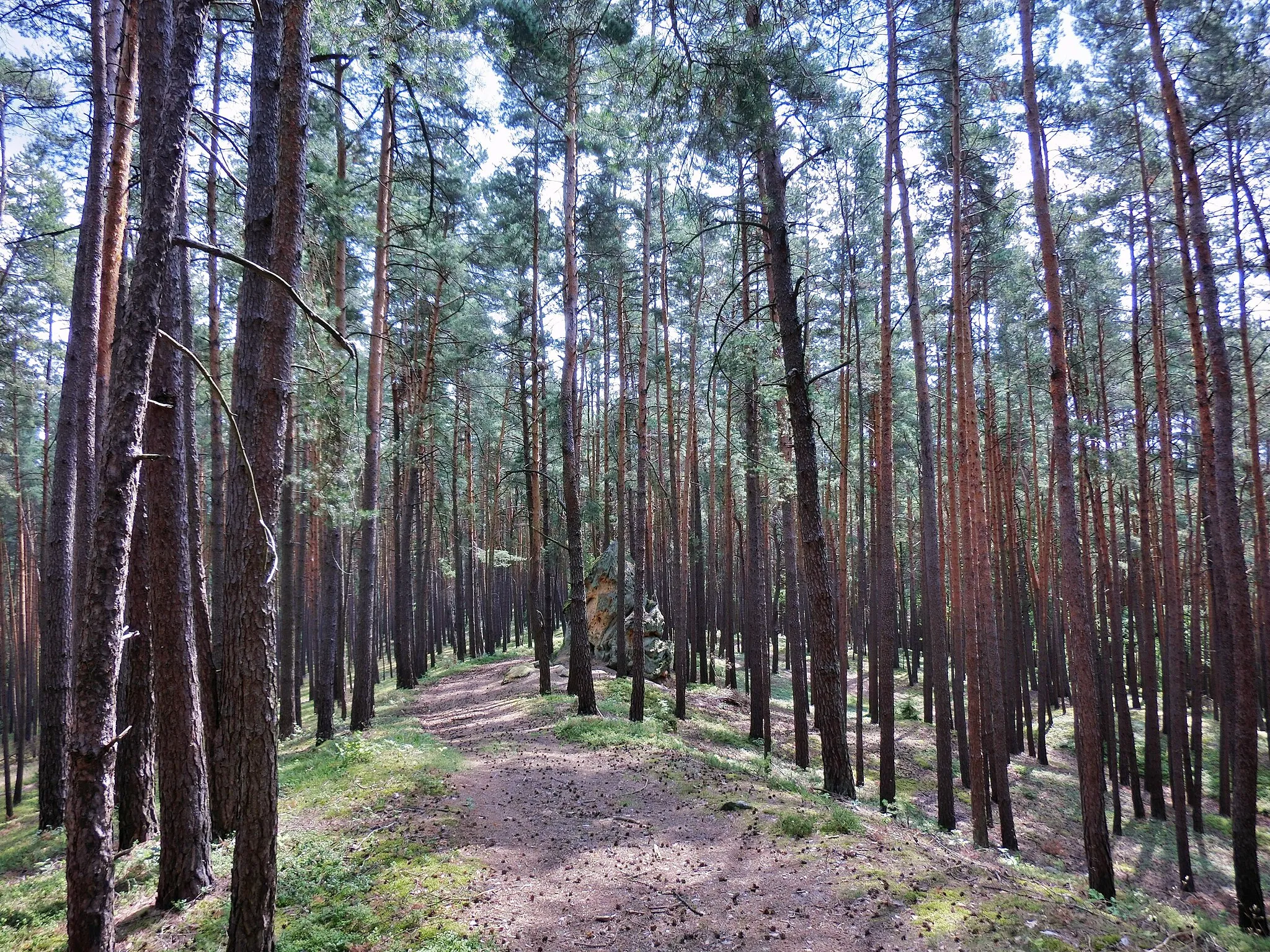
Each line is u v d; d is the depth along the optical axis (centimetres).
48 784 1192
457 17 787
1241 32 1242
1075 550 1059
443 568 2742
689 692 2334
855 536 3666
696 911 657
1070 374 2069
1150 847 1557
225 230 1411
